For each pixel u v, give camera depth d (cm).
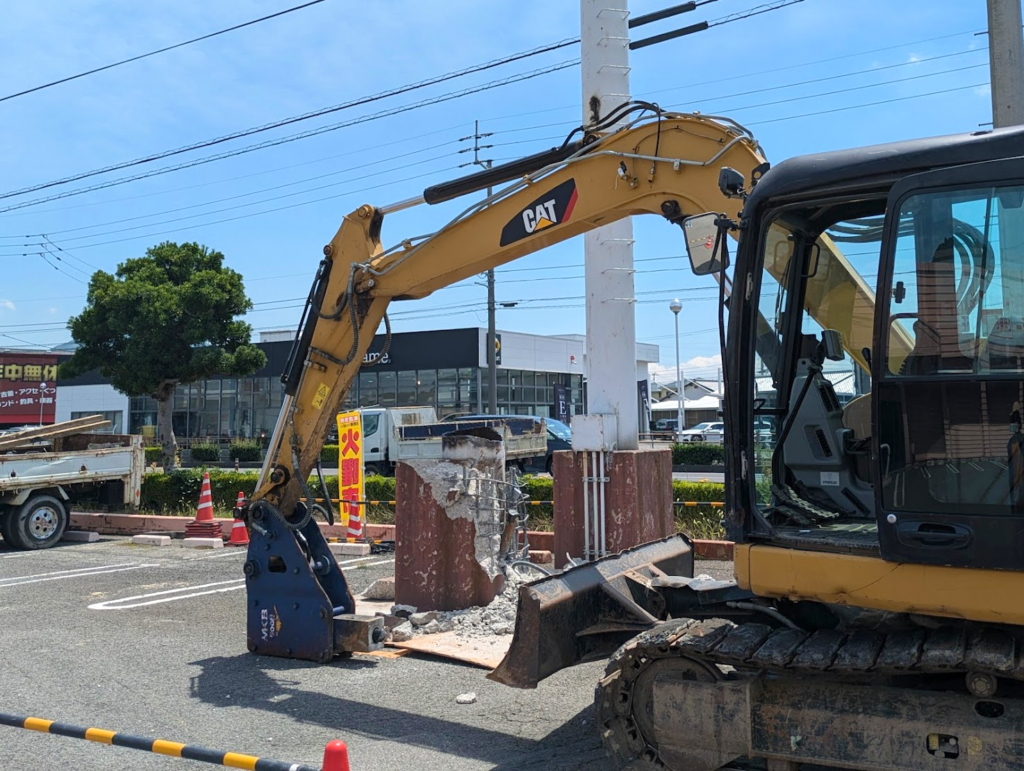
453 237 657
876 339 373
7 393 4522
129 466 1515
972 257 356
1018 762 354
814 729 398
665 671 441
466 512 820
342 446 1311
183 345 2164
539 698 604
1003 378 345
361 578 1051
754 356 416
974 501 345
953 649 360
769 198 410
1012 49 754
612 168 588
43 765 493
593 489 923
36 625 839
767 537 401
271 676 662
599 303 943
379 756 502
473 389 4006
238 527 1391
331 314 709
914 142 383
